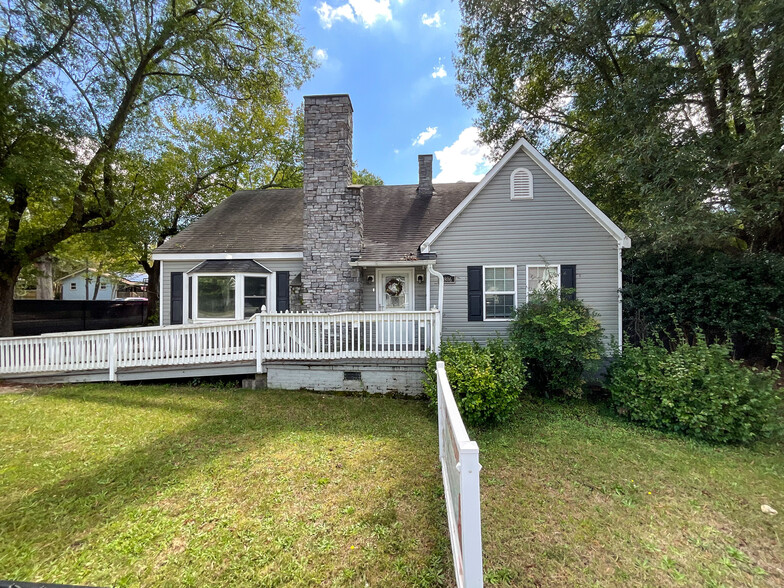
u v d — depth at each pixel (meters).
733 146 6.73
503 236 8.50
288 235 10.21
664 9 8.32
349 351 6.98
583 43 9.79
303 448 4.35
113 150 11.41
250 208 12.01
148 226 14.35
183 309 9.57
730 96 7.09
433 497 3.32
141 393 6.62
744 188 6.83
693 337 7.68
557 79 12.53
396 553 2.61
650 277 8.14
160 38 11.38
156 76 12.94
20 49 9.20
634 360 5.88
